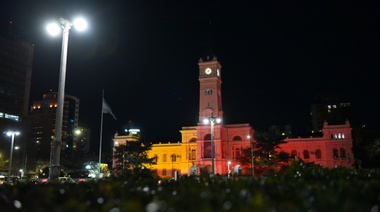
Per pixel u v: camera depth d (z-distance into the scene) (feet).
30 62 526.16
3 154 387.75
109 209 25.02
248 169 350.43
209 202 23.45
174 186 38.37
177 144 467.52
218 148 404.98
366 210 20.93
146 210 22.16
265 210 20.56
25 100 506.48
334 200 21.84
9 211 26.94
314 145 414.41
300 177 43.60
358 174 43.37
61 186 37.73
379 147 363.15
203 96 427.33
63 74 87.92
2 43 479.00
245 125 425.28
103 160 477.77
